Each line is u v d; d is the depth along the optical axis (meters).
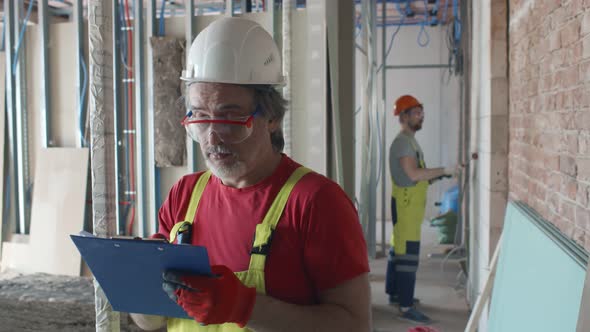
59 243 3.52
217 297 0.91
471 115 3.69
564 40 1.56
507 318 1.78
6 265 3.63
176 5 5.28
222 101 1.08
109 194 1.78
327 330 1.02
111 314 1.76
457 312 3.83
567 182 1.52
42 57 3.54
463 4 4.57
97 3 1.74
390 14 6.96
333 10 3.16
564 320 1.21
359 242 1.09
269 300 1.01
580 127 1.40
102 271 1.01
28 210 3.71
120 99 3.42
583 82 1.37
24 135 3.67
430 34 7.41
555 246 1.43
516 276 1.78
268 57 1.16
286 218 1.09
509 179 2.59
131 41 3.47
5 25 3.62
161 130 3.35
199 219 1.22
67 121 3.60
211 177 1.27
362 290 1.08
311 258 1.07
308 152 3.17
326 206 1.07
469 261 4.01
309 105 3.16
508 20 2.61
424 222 7.27
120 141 3.42
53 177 3.58
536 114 1.95
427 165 7.48
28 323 2.96
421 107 3.67
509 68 2.59
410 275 3.66
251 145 1.10
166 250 0.91
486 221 2.79
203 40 1.15
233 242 1.14
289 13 3.10
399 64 7.48
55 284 3.23
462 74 4.96
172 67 3.32
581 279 1.17
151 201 3.44
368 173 5.35
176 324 1.21
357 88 7.21
